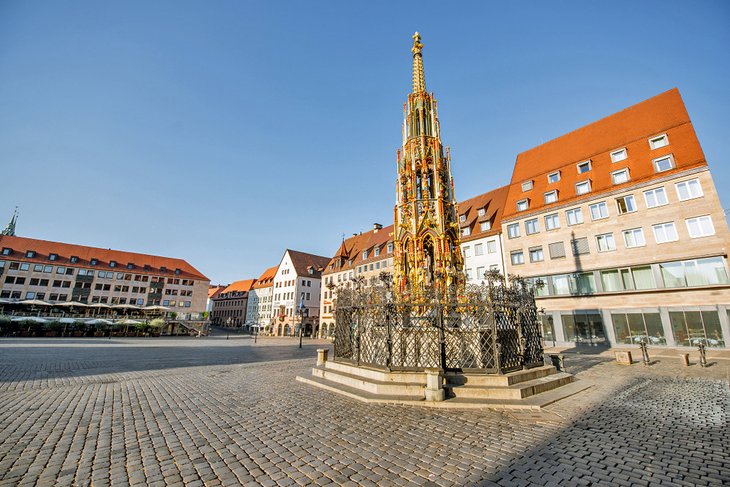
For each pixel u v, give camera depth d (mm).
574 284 30516
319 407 8750
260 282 95688
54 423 7273
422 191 14219
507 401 8719
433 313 10430
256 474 4859
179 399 9688
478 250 38562
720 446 5891
